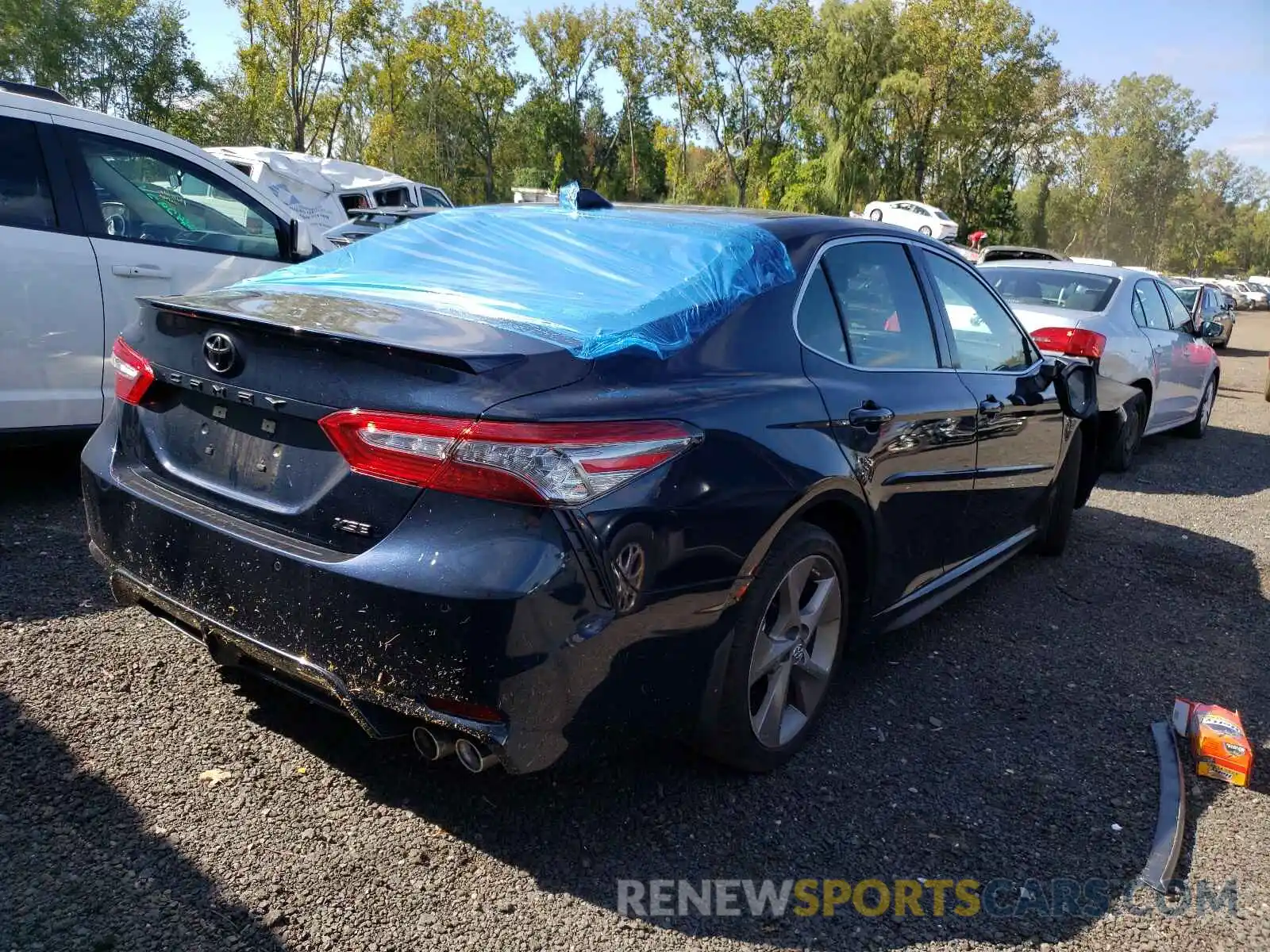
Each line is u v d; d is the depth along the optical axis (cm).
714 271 290
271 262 544
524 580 211
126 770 269
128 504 269
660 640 237
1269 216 12488
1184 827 290
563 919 229
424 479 218
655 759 300
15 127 447
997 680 383
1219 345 2662
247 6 3444
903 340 352
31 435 453
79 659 325
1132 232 8656
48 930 210
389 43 3969
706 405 250
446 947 217
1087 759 325
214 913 220
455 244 334
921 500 345
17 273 438
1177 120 8238
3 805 249
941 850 269
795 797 287
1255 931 245
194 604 253
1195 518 663
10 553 405
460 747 221
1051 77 5366
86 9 3778
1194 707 350
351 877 237
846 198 4647
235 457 255
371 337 228
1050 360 471
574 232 329
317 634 227
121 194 484
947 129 5019
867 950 229
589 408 225
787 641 289
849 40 4503
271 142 4091
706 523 241
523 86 6347
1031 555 548
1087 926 243
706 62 5762
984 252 1856
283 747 288
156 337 277
